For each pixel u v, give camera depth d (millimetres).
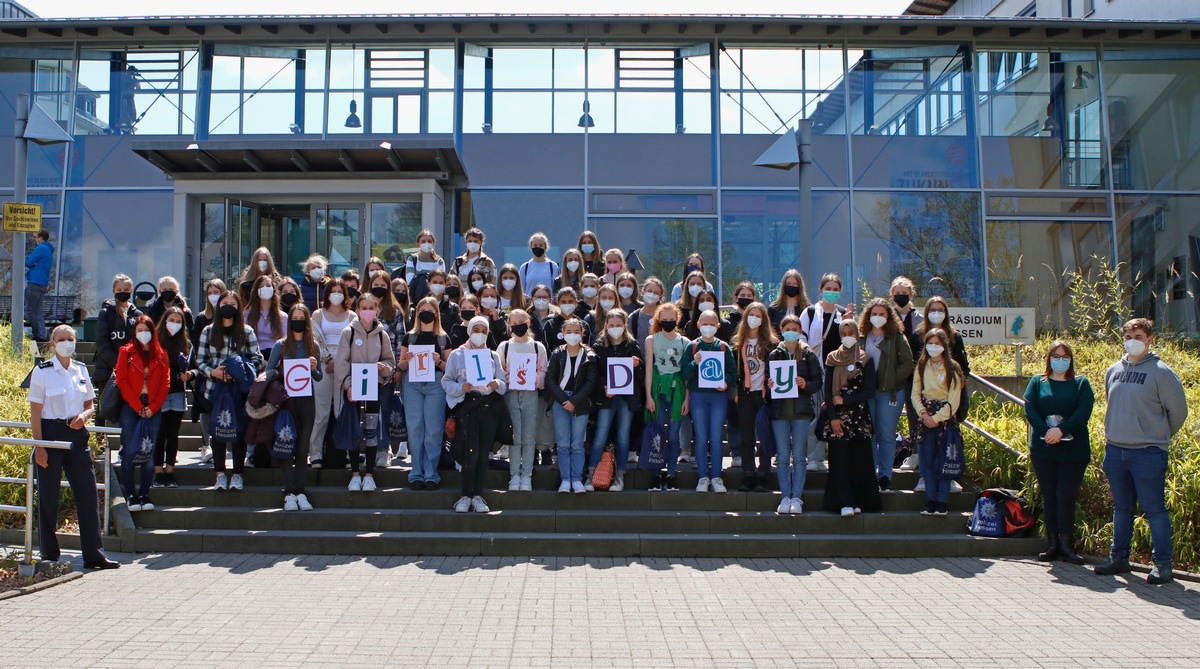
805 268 12500
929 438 8797
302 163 15734
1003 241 18266
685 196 18188
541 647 5676
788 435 8805
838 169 18312
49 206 17844
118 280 9977
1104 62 18812
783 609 6562
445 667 5320
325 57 18234
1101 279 18234
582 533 8461
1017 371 11734
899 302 9594
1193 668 5430
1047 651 5719
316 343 8828
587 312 10352
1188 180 18766
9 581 7121
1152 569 7508
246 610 6406
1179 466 8398
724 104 18391
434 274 10391
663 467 9031
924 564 7996
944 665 5453
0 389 10859
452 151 15750
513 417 8945
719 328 9867
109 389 8531
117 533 8336
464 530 8477
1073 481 8148
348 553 8109
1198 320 18328
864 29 18172
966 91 18594
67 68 18156
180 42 18141
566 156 18141
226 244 15922
